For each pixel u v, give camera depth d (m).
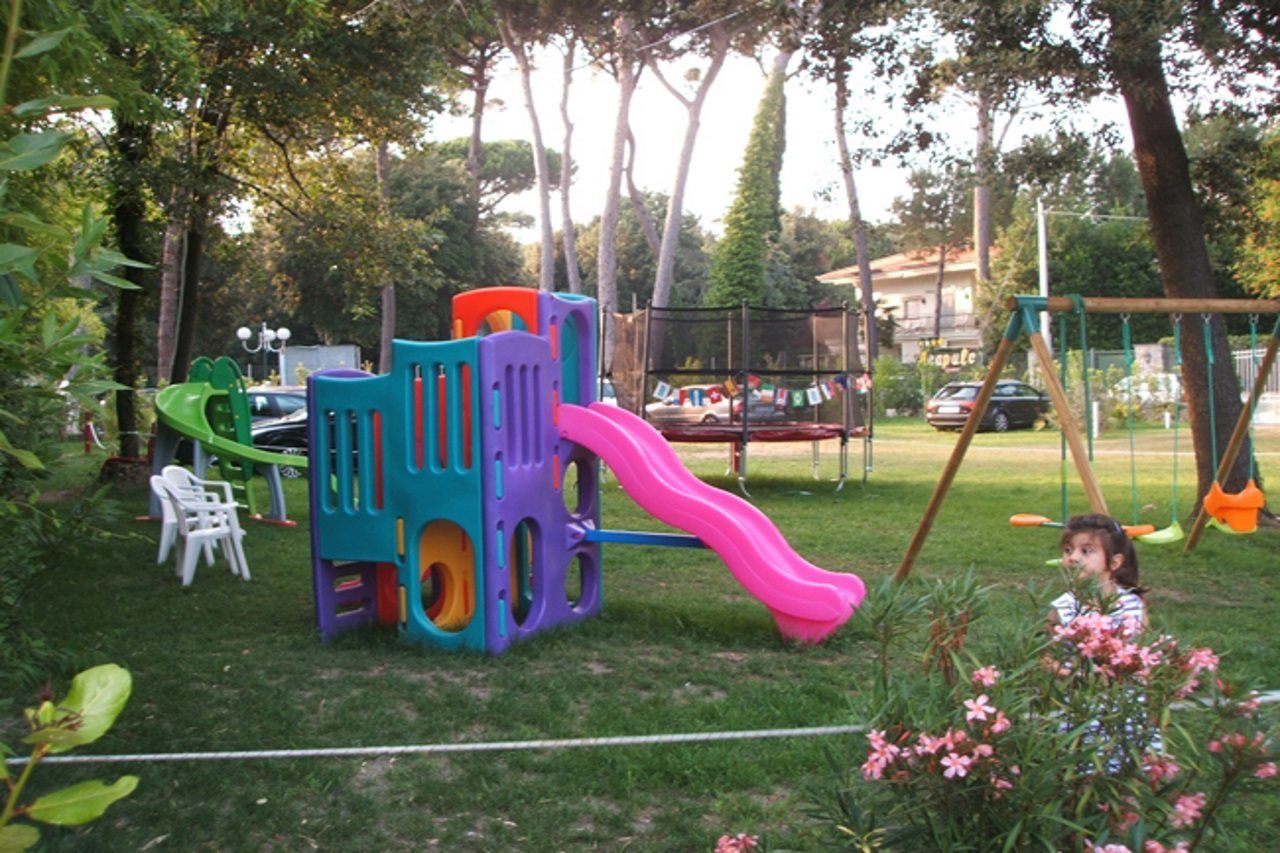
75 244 1.90
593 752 4.65
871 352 17.47
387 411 6.63
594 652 6.54
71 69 3.12
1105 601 2.54
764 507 13.85
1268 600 8.03
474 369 6.36
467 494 6.41
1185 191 11.85
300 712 5.25
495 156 57.59
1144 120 11.84
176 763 4.51
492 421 6.40
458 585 6.90
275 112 15.33
